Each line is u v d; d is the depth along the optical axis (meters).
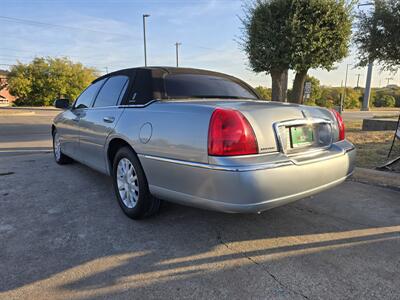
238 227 2.74
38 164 5.20
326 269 2.09
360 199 3.44
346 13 6.84
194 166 2.13
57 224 2.77
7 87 44.03
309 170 2.26
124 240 2.49
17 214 2.99
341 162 2.58
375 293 1.84
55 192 3.67
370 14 10.62
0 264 2.13
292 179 2.15
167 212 3.05
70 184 4.00
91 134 3.50
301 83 7.89
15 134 10.22
